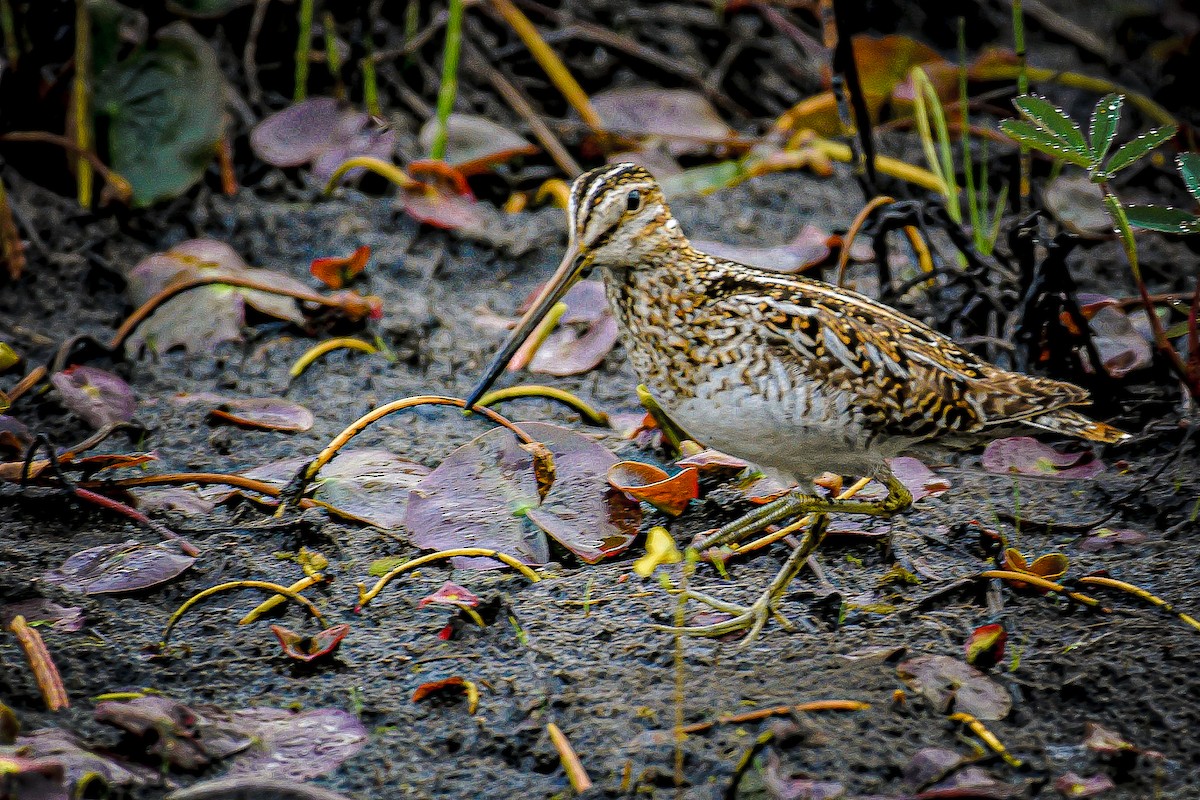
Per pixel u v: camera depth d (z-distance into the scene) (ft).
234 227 37.78
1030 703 20.54
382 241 37.58
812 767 19.02
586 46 45.83
